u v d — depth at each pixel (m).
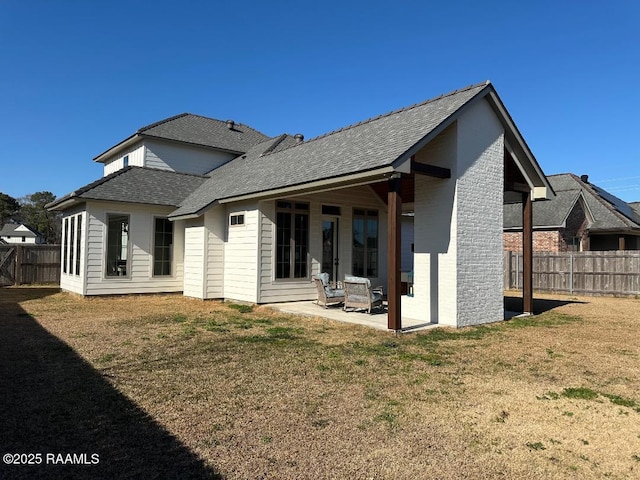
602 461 3.22
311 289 12.60
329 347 6.89
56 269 18.53
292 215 12.31
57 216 64.31
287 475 2.95
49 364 5.66
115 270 13.46
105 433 3.60
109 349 6.56
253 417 3.99
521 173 10.81
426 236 9.56
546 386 5.04
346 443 3.47
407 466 3.10
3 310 10.61
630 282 16.03
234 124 23.56
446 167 9.13
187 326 8.66
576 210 22.81
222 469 3.02
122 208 13.59
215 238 12.91
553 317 10.67
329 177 8.69
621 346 7.25
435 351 6.75
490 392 4.80
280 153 14.47
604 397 4.67
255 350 6.63
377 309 10.80
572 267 17.44
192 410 4.13
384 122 10.62
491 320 9.67
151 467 3.04
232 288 12.60
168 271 14.45
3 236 56.78
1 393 4.53
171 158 19.30
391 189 7.91
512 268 19.22
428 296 9.48
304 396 4.57
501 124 10.15
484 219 9.60
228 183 13.97
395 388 4.88
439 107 9.38
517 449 3.41
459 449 3.39
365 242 13.96
